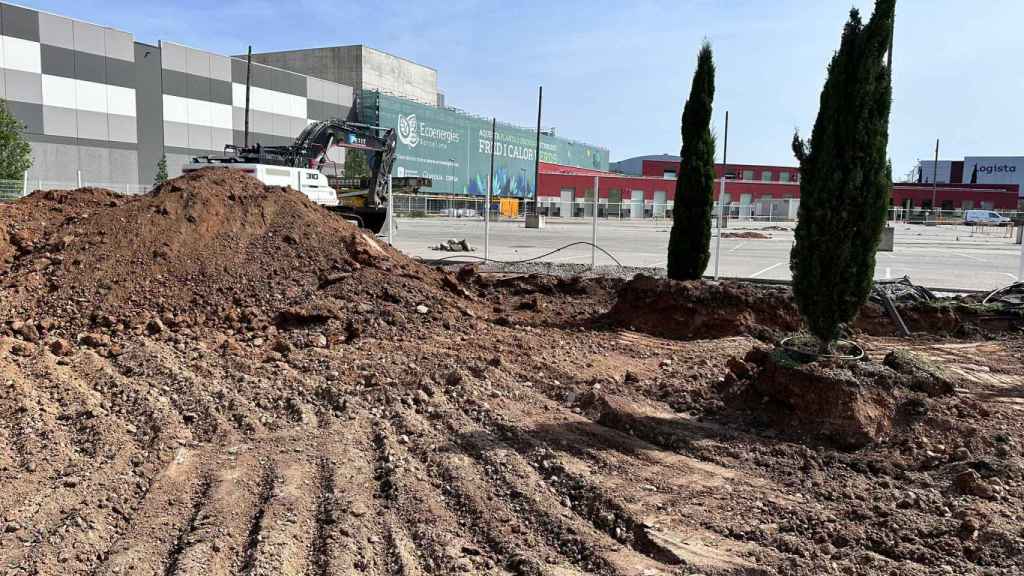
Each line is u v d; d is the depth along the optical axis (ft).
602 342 28.50
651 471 15.83
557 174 193.16
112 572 11.41
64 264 28.76
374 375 21.47
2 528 12.52
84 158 126.11
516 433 17.66
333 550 12.06
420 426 18.03
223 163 64.80
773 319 30.94
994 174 325.01
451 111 228.63
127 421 17.74
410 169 211.41
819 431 17.54
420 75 237.86
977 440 17.11
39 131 119.03
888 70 18.47
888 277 54.29
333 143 72.69
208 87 149.07
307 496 14.15
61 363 21.91
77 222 32.09
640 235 109.09
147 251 30.01
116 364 22.22
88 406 18.39
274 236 33.60
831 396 17.65
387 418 18.74
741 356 26.09
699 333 30.48
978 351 28.22
